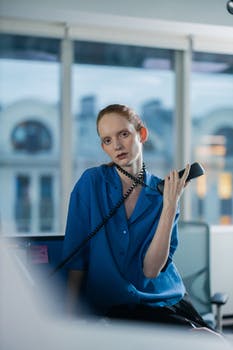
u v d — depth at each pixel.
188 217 3.98
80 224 1.72
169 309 1.69
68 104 3.68
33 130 7.75
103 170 1.77
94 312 1.68
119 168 1.70
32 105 7.43
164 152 6.97
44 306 0.59
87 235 1.72
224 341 0.69
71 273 1.74
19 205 8.12
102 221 1.66
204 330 1.42
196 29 3.56
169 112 4.04
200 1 3.39
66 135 3.70
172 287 1.75
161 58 4.05
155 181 1.75
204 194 5.74
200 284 2.55
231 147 5.79
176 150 4.01
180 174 1.62
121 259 1.64
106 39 3.57
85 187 1.73
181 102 3.96
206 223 2.61
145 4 3.29
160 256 1.61
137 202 1.69
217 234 3.69
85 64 4.77
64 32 3.47
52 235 2.00
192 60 3.88
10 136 7.71
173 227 1.73
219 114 5.52
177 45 3.74
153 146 6.97
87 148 6.96
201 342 0.62
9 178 7.97
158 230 1.59
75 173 3.78
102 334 0.58
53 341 0.55
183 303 1.77
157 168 7.07
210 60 4.17
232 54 3.92
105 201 1.69
